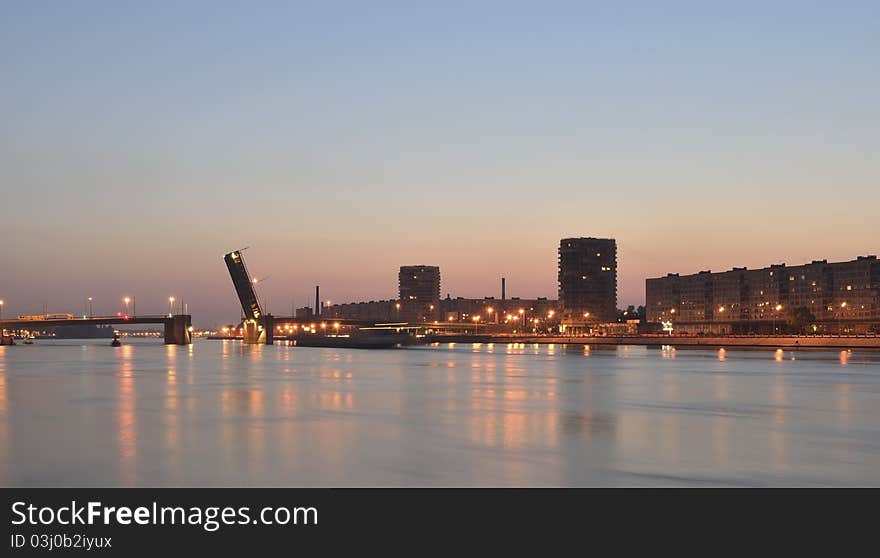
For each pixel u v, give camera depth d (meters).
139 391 94.06
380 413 69.44
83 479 41.28
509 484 39.75
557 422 62.97
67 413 69.94
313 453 48.19
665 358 196.12
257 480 40.75
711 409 72.88
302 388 98.50
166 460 46.12
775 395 87.38
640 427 59.84
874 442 52.56
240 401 80.94
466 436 55.06
